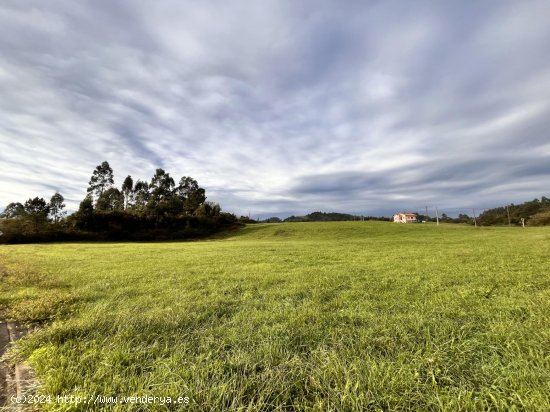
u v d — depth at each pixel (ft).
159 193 288.71
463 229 148.66
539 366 10.03
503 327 13.42
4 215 250.57
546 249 50.21
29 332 14.57
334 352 11.16
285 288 24.21
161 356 11.40
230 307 18.43
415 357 10.85
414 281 25.82
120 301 20.18
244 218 293.43
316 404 8.21
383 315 16.01
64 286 26.68
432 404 8.27
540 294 19.77
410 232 139.64
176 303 19.17
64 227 177.37
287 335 13.25
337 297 20.86
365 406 8.18
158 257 53.26
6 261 48.80
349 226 173.99
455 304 18.08
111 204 261.03
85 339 13.00
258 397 8.75
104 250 78.95
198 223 211.82
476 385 9.30
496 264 35.12
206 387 8.97
